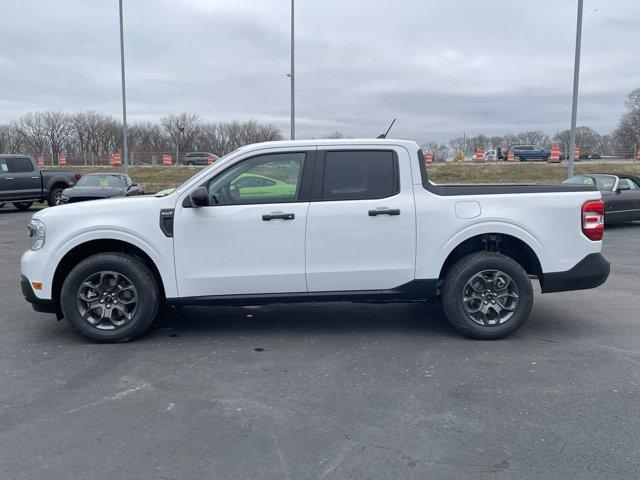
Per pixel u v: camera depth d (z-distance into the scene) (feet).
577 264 17.63
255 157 17.22
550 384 13.92
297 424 11.81
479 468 10.09
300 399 13.08
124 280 17.15
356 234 17.10
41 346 17.06
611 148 238.27
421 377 14.40
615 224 53.16
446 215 17.20
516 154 154.10
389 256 17.25
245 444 10.98
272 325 19.33
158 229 16.88
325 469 10.07
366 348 16.79
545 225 17.42
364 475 9.87
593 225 17.70
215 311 21.20
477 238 18.01
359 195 17.24
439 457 10.47
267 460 10.39
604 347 16.81
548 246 17.48
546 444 10.93
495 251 18.43
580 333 18.26
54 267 17.01
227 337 17.94
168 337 17.95
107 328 17.15
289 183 17.25
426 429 11.57
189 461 10.36
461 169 119.96
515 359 15.75
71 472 9.99
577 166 119.34
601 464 10.20
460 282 17.22
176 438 11.22
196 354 16.28
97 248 17.85
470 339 17.62
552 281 17.65
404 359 15.79
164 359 15.85
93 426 11.75
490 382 14.06
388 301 17.74
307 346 16.99
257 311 21.21
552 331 18.51
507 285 17.40
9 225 53.67
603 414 12.23
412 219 17.13
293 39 83.56
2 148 257.55
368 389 13.65
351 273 17.22
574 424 11.75
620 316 20.36
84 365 15.39
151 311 17.19
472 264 17.19
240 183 17.21
